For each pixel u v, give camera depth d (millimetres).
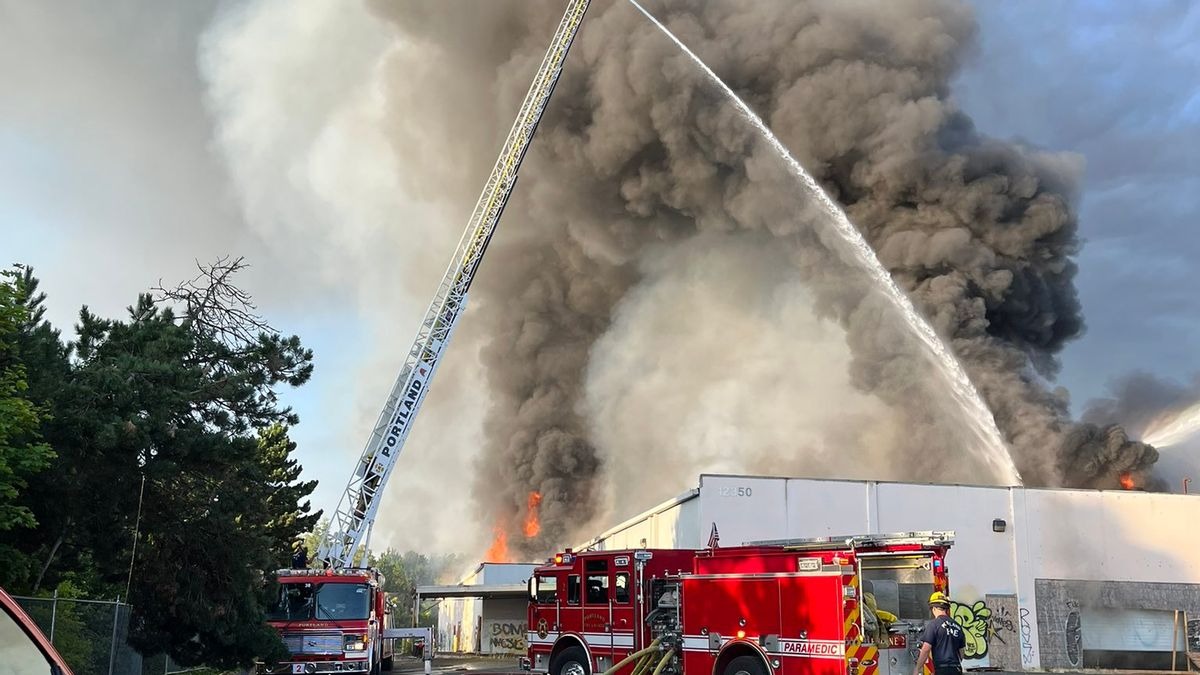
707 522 24188
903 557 11984
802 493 24672
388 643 26172
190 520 16031
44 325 14570
